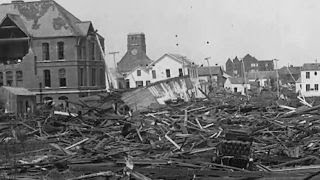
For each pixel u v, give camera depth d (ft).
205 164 76.18
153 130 117.91
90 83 256.32
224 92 311.88
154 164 77.10
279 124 124.16
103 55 271.90
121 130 121.39
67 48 244.01
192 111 167.22
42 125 132.87
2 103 186.80
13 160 85.71
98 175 67.77
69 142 111.45
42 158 87.30
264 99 229.66
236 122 139.23
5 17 245.65
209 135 109.09
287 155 86.43
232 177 70.08
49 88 244.83
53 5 256.52
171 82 253.65
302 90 409.90
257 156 84.74
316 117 131.13
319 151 89.92
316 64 411.13
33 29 248.93
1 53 259.39
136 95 203.10
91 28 257.75
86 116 147.74
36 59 246.47
